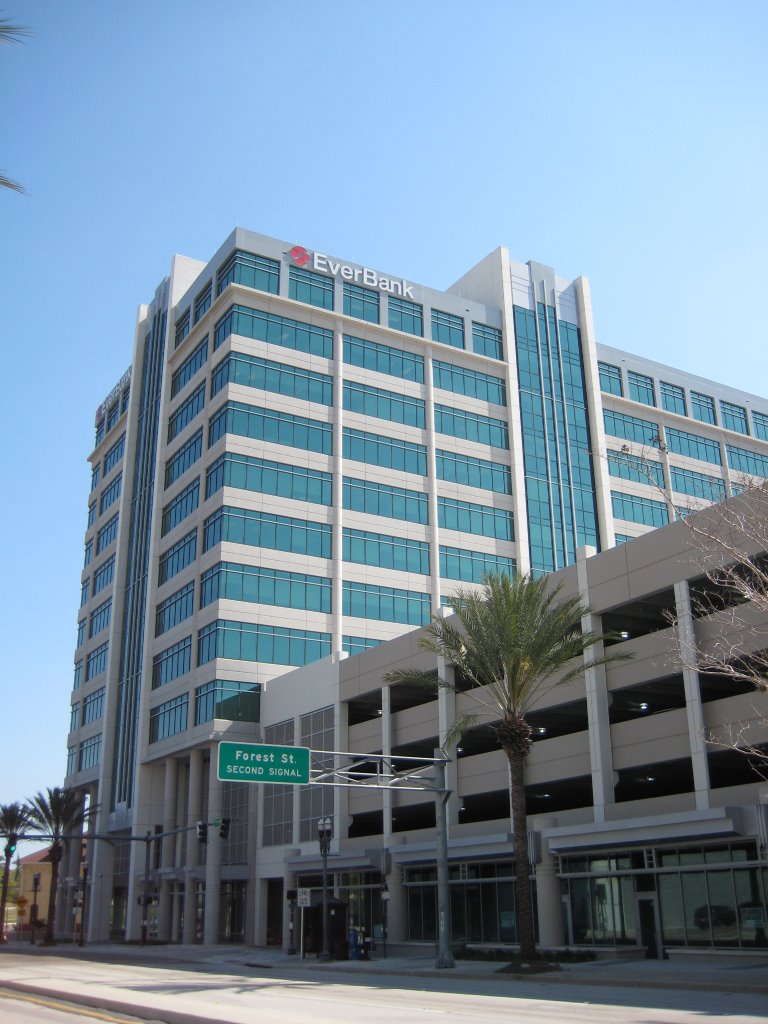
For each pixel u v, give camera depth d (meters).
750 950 30.70
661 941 33.78
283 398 64.75
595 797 36.66
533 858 38.25
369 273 70.94
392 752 49.38
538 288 78.44
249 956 45.84
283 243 67.94
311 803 54.22
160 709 67.50
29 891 112.00
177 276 77.81
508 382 73.69
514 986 25.62
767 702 31.22
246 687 59.72
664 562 35.34
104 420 91.25
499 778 42.38
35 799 69.88
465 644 34.34
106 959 45.03
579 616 33.75
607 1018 16.23
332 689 53.84
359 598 63.53
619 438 77.75
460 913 43.16
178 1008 17.84
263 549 61.62
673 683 37.81
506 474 71.94
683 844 33.28
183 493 69.00
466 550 68.12
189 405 70.81
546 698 39.69
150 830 67.44
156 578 71.69
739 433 85.81
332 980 29.22
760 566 31.89
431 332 72.06
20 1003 20.80
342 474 65.31
